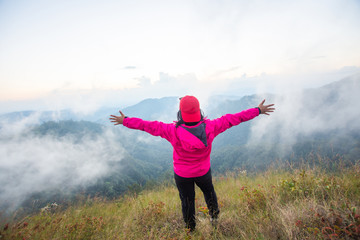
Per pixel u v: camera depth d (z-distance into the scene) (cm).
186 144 202
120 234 258
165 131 213
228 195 374
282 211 235
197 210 321
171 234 258
